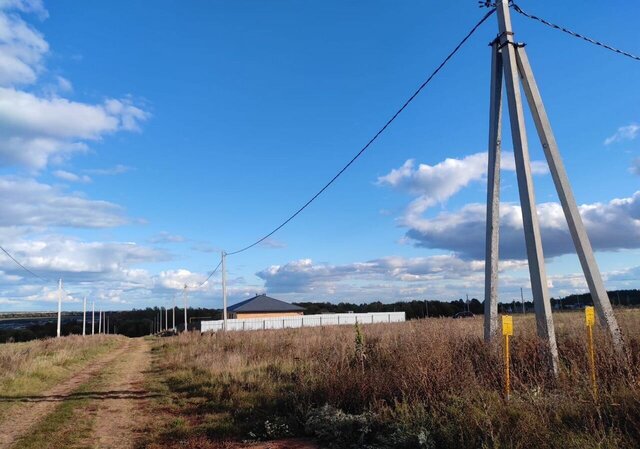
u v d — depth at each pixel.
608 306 9.09
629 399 5.99
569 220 9.54
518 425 6.08
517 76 10.05
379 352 12.93
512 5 10.40
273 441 8.69
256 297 91.69
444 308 87.56
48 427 10.54
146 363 26.30
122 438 9.54
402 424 7.48
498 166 10.80
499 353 9.24
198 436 9.27
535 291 9.18
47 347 34.22
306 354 17.75
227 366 17.72
